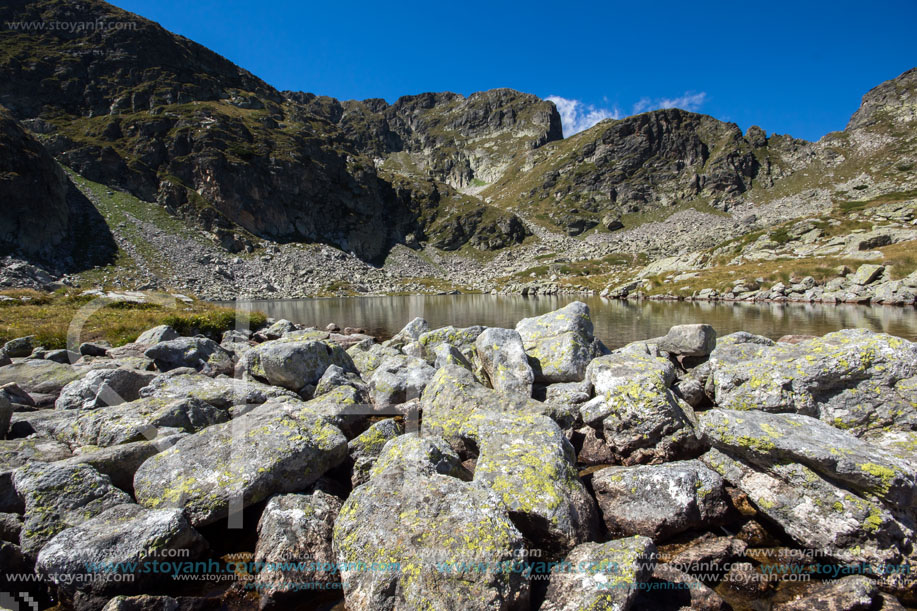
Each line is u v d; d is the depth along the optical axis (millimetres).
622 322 34625
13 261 66000
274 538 5500
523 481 6102
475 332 14188
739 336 12023
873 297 44969
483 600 4395
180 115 128375
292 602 5086
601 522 6371
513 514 5785
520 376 9930
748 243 84500
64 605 4992
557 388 9578
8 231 71875
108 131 115000
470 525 4996
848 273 53781
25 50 123125
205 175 116750
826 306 44344
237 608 5074
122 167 106250
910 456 6164
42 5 135250
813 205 157625
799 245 75312
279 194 132375
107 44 136625
